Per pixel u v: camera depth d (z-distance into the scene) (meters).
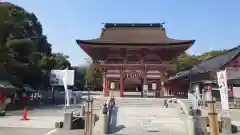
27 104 48.09
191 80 62.84
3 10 48.12
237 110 37.09
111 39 49.44
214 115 8.02
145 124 22.86
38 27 87.75
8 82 43.34
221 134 21.09
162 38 49.47
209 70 51.81
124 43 44.59
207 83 50.50
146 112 27.38
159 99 36.69
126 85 60.03
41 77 62.19
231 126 22.17
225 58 52.78
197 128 21.03
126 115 26.06
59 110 38.41
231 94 45.22
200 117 21.84
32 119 28.30
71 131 21.59
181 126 22.27
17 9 70.25
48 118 29.22
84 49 46.66
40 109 40.00
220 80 24.08
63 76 28.14
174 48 44.94
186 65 97.00
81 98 56.50
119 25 54.03
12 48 51.75
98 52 47.66
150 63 46.72
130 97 41.88
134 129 21.33
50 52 94.88
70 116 23.03
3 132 20.48
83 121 23.55
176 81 72.81
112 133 20.19
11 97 43.47
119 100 35.53
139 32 52.34
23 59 55.06
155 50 46.12
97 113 26.72
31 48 55.28
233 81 45.50
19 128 22.50
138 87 59.78
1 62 45.09
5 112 33.38
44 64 68.00
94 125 22.02
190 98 36.09
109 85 45.06
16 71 51.12
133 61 46.91
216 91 49.03
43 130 21.80
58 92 82.44
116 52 47.00
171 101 34.81
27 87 52.47
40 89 64.00
